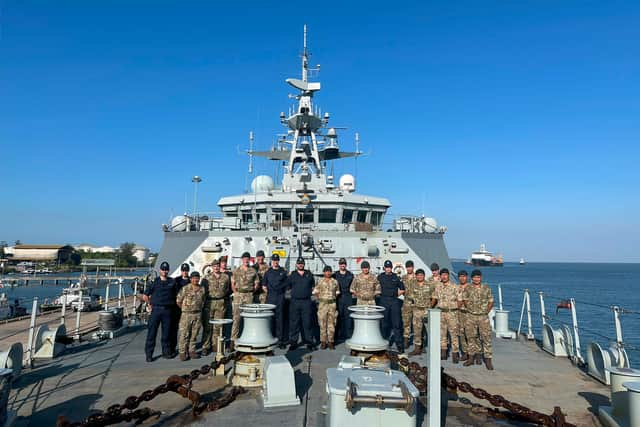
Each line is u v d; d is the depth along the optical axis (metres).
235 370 6.14
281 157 16.30
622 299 51.19
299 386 6.05
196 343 9.16
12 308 30.33
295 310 8.33
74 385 6.36
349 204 12.62
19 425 4.92
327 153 16.55
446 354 8.20
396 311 8.47
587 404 5.73
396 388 4.02
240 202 12.88
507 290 65.56
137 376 6.82
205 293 8.09
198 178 12.96
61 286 69.06
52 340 8.00
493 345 9.57
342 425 3.90
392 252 11.31
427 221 13.33
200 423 4.86
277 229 11.80
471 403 5.56
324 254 11.09
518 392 6.20
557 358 8.31
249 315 6.09
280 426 4.74
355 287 8.40
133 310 12.59
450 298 8.09
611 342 7.00
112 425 4.82
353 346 6.07
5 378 4.52
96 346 9.08
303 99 15.51
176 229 12.84
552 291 64.06
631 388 4.36
